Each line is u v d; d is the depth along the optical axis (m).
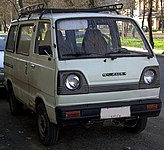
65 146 5.66
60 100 5.07
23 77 6.65
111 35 5.80
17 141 6.00
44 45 5.55
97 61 5.24
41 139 5.80
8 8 45.72
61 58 5.16
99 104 5.23
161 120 7.20
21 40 7.03
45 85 5.46
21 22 7.19
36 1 28.30
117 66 5.31
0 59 9.95
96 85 5.20
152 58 5.60
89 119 5.18
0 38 11.63
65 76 5.07
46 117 5.55
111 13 6.32
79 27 5.58
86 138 6.05
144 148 5.49
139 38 5.88
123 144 5.70
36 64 5.88
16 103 7.69
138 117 5.54
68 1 28.08
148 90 5.52
